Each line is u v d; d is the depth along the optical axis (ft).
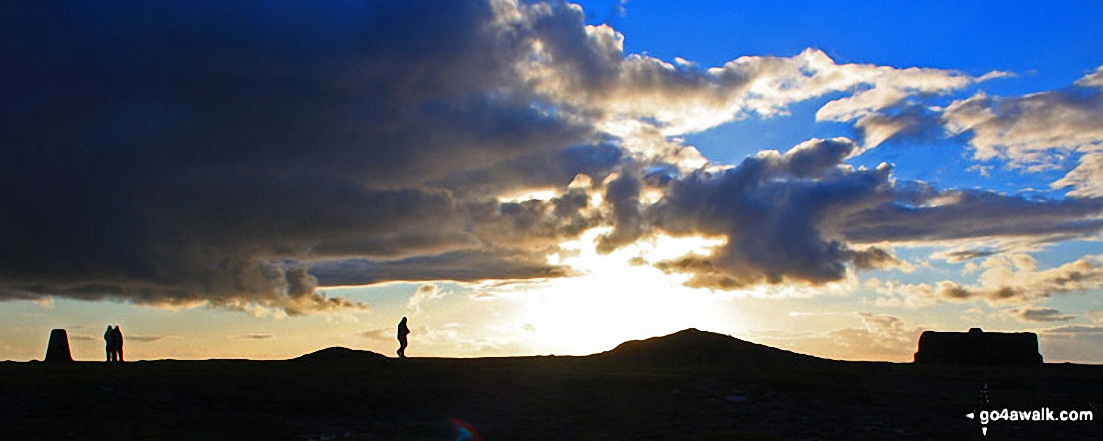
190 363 130.93
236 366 124.16
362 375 114.83
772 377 116.16
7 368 116.98
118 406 95.40
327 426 92.17
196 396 100.89
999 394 109.60
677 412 98.12
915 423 95.20
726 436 86.38
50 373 110.52
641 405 101.24
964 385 115.34
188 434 85.66
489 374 118.01
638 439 86.53
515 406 100.42
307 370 118.73
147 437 84.07
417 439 86.79
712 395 106.32
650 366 136.15
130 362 134.31
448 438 87.30
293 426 90.99
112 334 139.33
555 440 86.33
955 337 158.61
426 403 101.60
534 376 116.57
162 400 98.43
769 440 84.94
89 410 93.76
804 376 119.14
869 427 92.99
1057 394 110.32
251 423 90.53
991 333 158.20
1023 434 90.89
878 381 117.08
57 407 94.22
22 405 94.27
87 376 108.27
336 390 104.68
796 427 92.89
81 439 83.30
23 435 84.43
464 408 99.50
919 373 125.29
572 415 96.63
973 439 88.38
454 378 114.42
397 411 98.48
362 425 92.58
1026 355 155.02
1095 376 123.34
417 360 140.36
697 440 85.40
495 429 90.74
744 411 99.14
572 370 124.67
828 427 93.04
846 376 120.16
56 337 150.71
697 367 134.82
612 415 96.73
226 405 98.32
